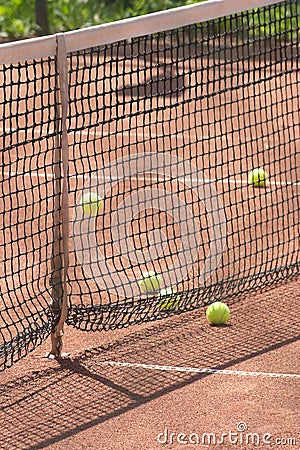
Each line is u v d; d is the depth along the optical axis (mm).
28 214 13469
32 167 15914
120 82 21047
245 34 26141
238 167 15727
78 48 8766
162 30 9273
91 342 9383
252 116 18453
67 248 8898
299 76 20891
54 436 7574
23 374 8703
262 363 8820
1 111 19000
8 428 7734
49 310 9203
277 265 11398
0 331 9195
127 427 7695
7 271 11398
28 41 8484
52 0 30453
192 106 19203
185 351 9133
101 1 30781
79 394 8305
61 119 8758
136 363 8891
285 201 13523
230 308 10164
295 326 9680
